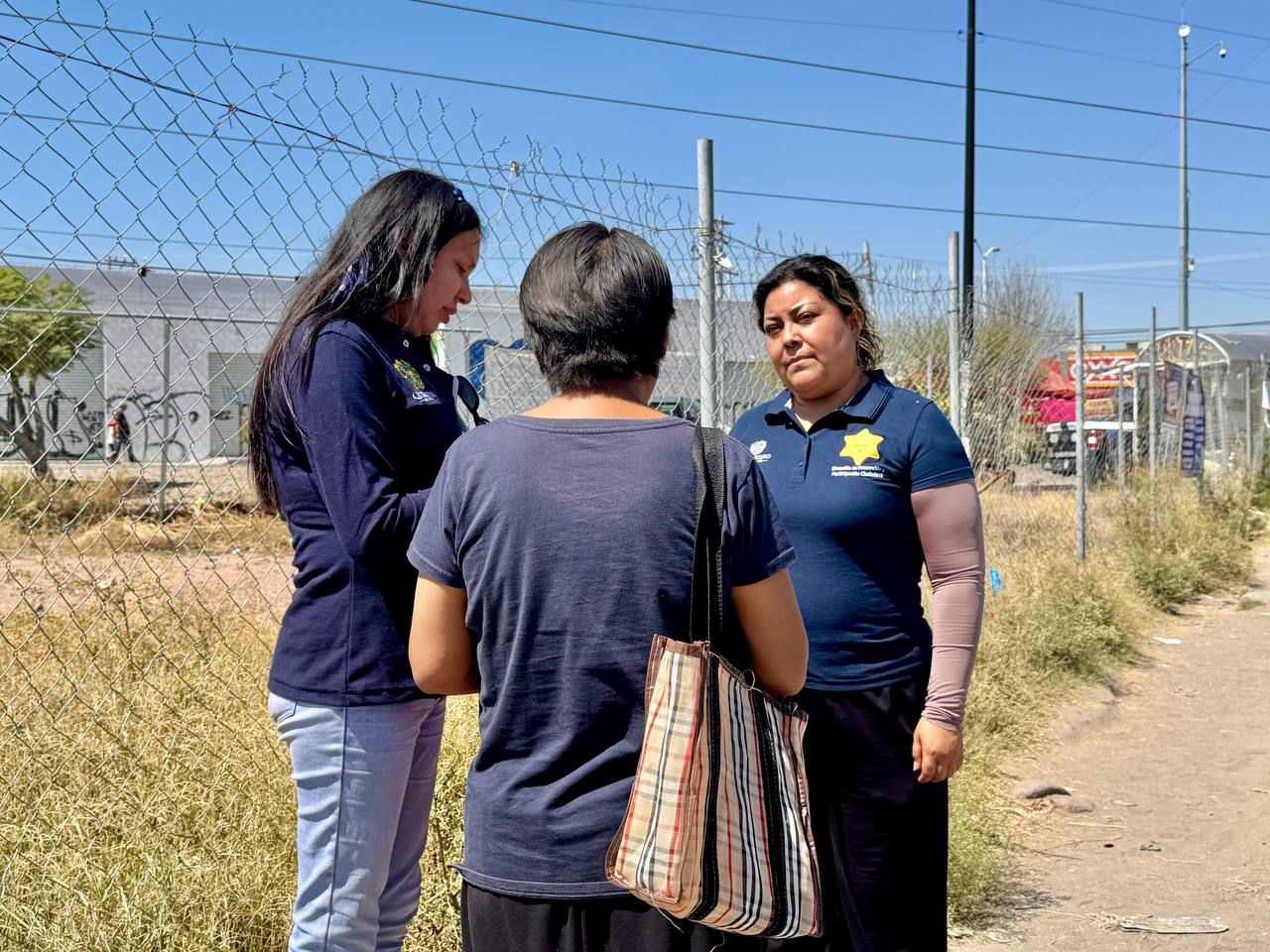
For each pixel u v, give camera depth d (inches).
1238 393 703.1
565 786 63.7
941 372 340.2
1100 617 304.8
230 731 129.2
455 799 127.7
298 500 84.8
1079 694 260.5
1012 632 270.4
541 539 64.0
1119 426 454.3
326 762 84.4
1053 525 386.6
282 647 86.7
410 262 86.3
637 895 61.3
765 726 65.2
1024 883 163.5
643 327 67.9
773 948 98.3
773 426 109.4
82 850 111.8
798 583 102.3
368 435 80.4
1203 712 253.8
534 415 68.9
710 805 61.2
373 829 85.6
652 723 61.6
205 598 167.2
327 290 85.3
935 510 100.5
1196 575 399.2
